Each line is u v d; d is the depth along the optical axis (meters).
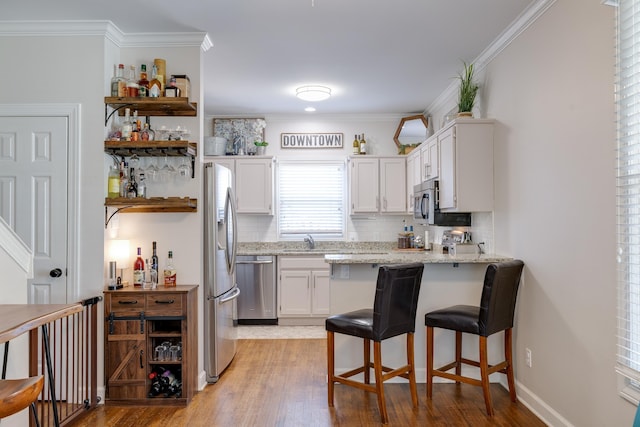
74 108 3.23
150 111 3.46
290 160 6.00
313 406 3.04
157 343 3.26
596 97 2.31
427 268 3.51
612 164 2.18
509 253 3.36
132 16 3.10
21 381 1.61
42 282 3.20
